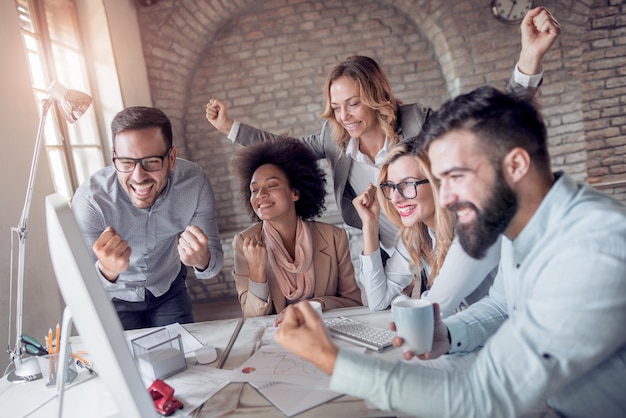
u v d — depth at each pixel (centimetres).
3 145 178
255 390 95
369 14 384
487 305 103
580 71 360
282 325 71
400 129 188
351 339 114
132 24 356
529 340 62
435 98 392
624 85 364
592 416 73
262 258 150
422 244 141
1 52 187
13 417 98
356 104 179
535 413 78
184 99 396
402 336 89
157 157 150
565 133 363
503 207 68
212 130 403
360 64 178
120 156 149
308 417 83
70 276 65
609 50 362
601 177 378
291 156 169
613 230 61
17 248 178
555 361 61
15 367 122
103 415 95
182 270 205
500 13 349
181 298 200
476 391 63
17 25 202
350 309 144
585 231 63
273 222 165
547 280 64
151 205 164
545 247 69
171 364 107
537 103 69
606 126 371
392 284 145
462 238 71
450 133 67
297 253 160
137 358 111
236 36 393
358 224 212
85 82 307
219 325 140
